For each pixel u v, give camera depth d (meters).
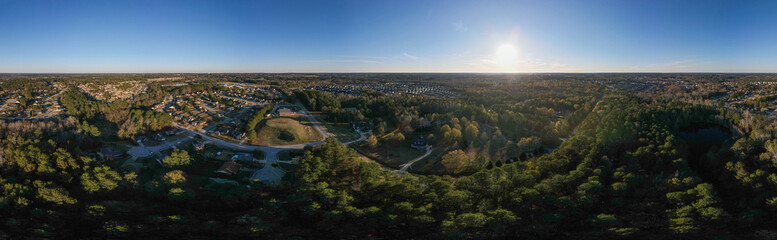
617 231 87.12
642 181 108.38
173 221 100.75
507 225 93.12
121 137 177.50
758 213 88.56
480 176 115.94
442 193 108.44
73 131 168.25
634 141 138.62
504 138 185.12
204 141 186.00
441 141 189.38
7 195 104.62
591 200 99.25
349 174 133.62
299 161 145.38
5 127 175.00
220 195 117.00
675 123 158.00
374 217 99.38
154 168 140.12
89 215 102.12
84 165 127.25
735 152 119.69
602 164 120.44
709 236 83.25
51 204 105.69
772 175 98.62
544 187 105.81
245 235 94.00
